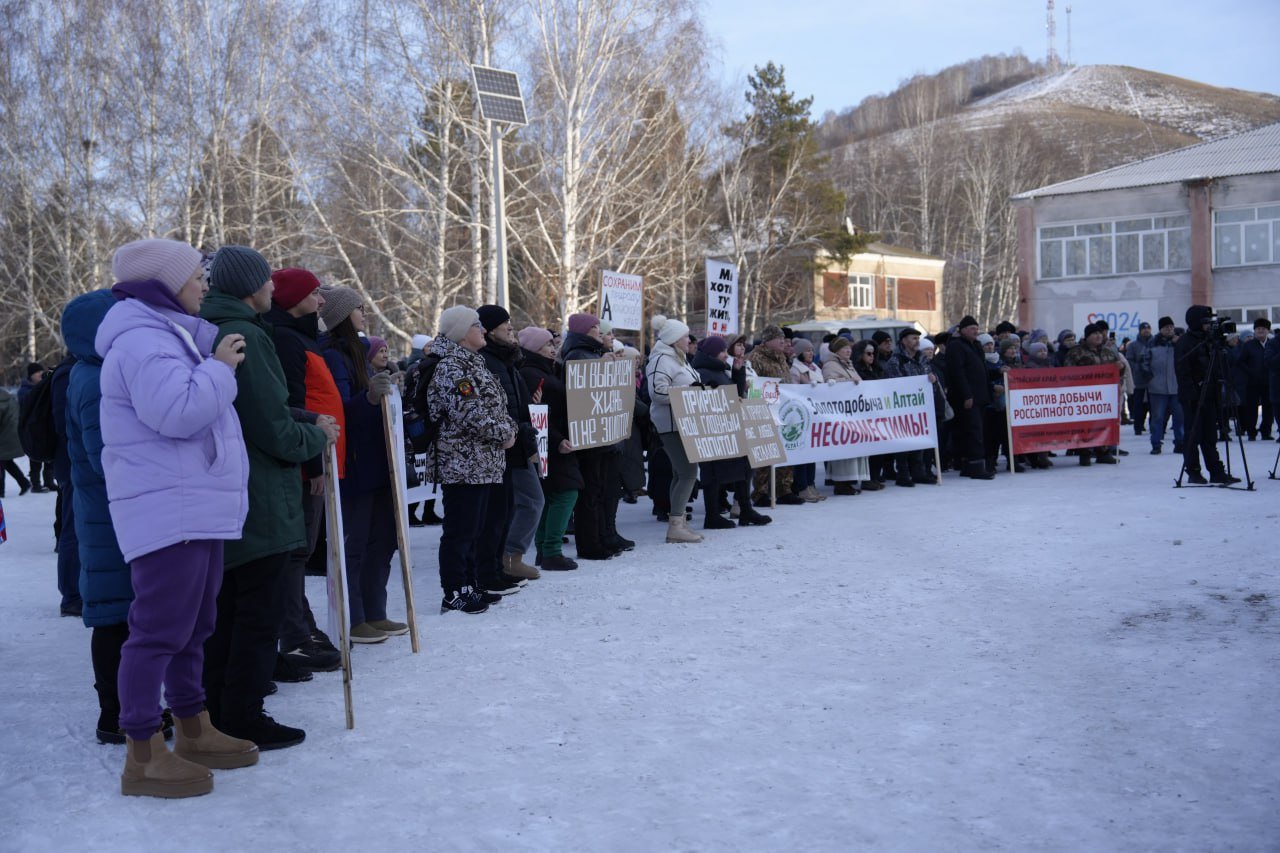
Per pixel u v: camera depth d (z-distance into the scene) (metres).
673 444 9.45
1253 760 3.96
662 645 5.88
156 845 3.54
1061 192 39.41
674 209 32.09
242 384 4.31
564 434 8.33
